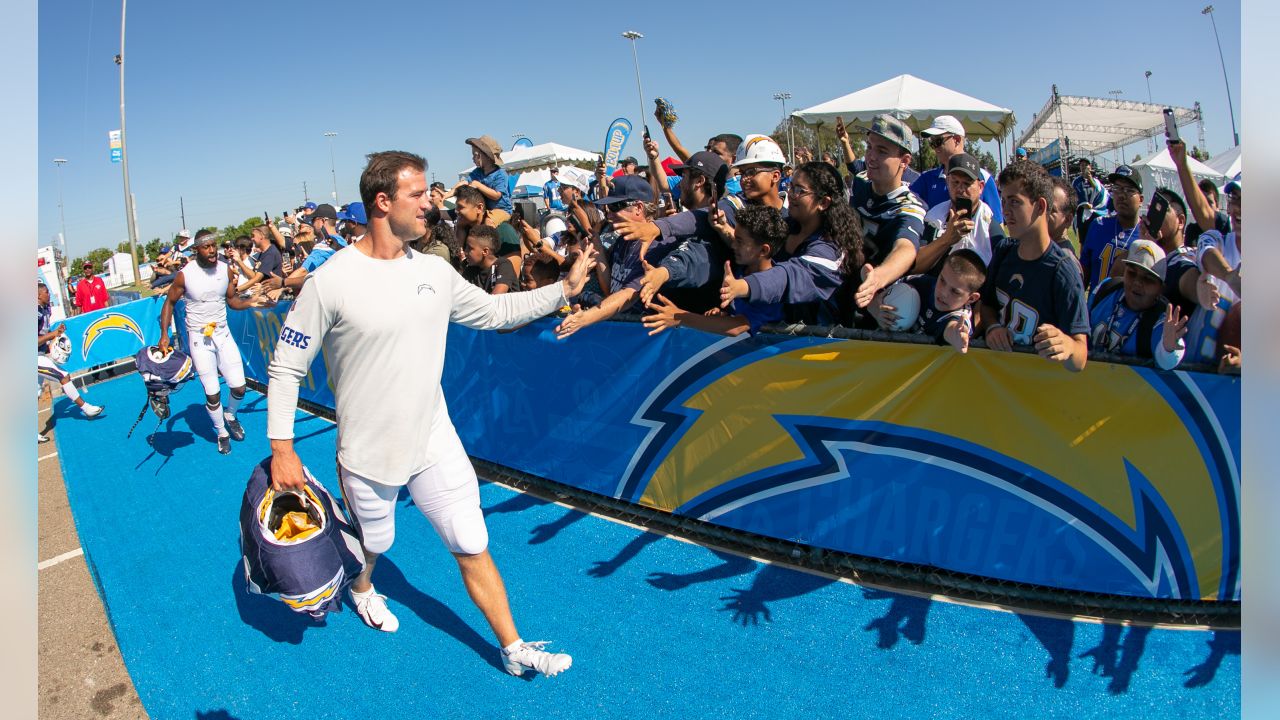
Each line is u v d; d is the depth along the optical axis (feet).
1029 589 10.36
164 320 20.65
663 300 11.52
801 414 11.30
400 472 9.39
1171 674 8.92
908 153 11.27
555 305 10.48
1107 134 59.41
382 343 8.98
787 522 11.72
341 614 11.87
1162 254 9.95
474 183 18.03
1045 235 9.37
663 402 12.84
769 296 9.87
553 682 9.78
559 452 14.79
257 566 10.30
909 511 10.67
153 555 14.75
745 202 11.93
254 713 9.84
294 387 9.25
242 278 31.30
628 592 11.55
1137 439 9.33
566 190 22.93
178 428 24.00
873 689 9.09
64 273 76.18
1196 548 9.48
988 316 10.37
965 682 9.06
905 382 10.37
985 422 9.98
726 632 10.39
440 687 9.94
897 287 10.66
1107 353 9.37
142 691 10.53
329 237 24.70
